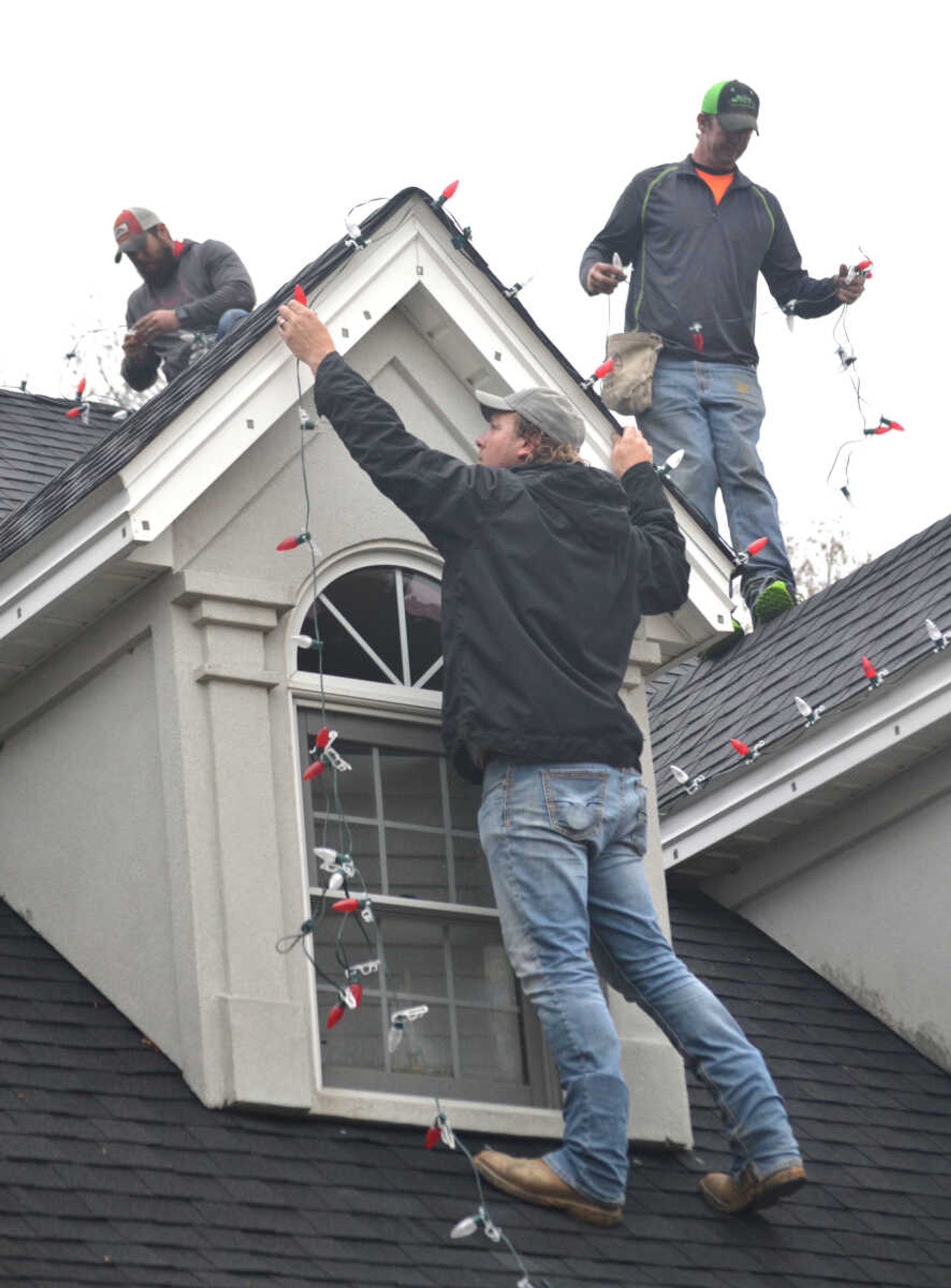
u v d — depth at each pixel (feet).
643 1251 23.06
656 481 25.46
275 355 24.27
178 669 23.88
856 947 31.40
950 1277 24.94
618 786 23.52
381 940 24.39
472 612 23.25
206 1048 22.72
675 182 38.40
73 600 24.47
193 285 37.81
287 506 24.90
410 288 25.41
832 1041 30.04
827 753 30.76
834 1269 24.17
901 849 31.07
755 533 37.96
